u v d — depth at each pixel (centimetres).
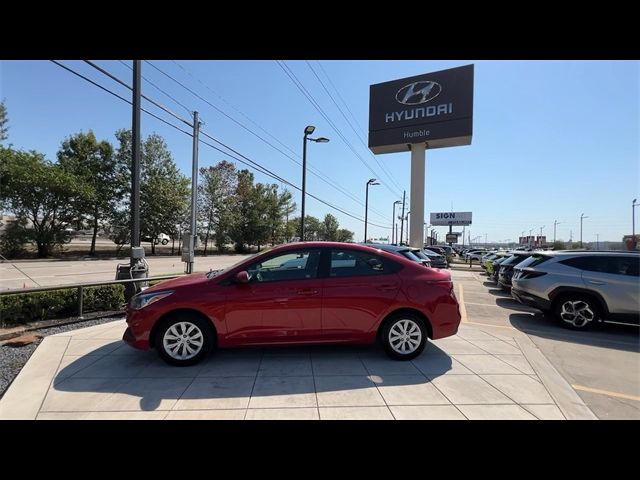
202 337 438
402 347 468
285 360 463
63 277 1528
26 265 2166
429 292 470
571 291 716
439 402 354
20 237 2680
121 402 346
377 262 478
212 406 341
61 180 2822
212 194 4494
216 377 405
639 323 673
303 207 1741
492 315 862
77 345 509
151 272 1873
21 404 340
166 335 434
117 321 661
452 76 2519
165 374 412
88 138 3359
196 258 3528
